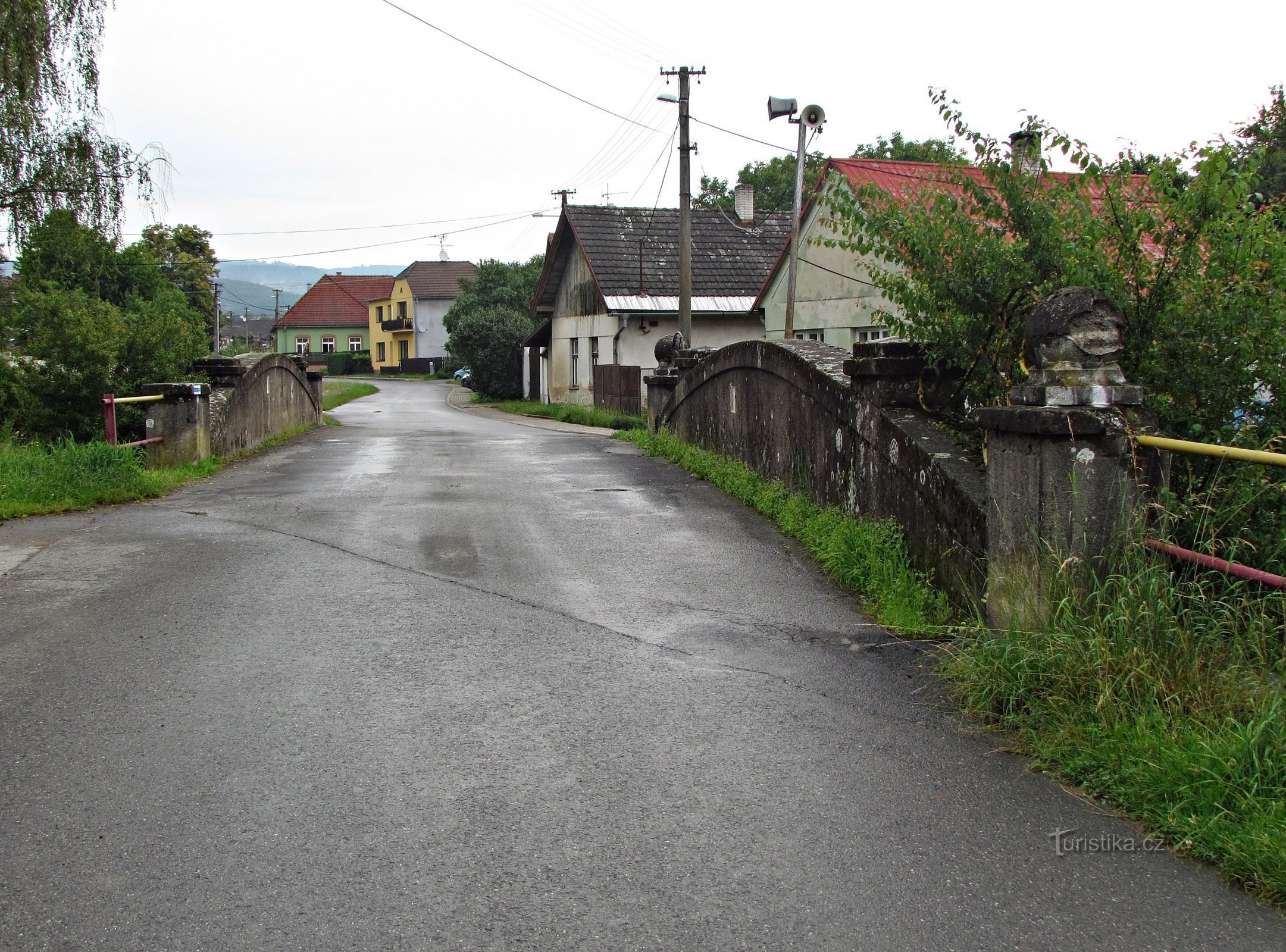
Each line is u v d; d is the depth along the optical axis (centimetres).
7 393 1540
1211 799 355
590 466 1381
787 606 656
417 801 381
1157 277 553
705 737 444
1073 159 573
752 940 298
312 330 9212
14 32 1597
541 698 490
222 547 823
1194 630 439
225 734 442
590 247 3152
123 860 337
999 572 526
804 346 1018
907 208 692
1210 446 428
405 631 596
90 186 1714
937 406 744
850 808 379
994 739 442
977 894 322
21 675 513
